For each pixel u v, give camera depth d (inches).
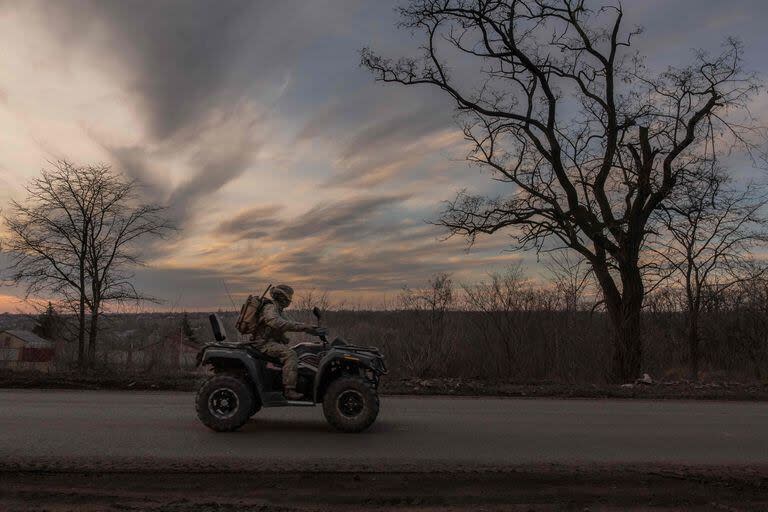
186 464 246.5
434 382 585.3
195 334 649.0
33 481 223.3
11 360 687.1
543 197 791.1
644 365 829.2
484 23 818.2
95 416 354.3
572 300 770.2
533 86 840.3
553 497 220.1
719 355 898.7
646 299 847.7
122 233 772.0
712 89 770.2
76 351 679.7
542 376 714.2
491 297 751.1
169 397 450.3
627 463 263.9
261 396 319.0
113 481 225.1
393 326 712.4
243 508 201.3
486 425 352.2
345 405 318.3
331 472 240.7
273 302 333.1
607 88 817.5
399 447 285.9
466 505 210.5
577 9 819.4
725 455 282.7
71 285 755.4
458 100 832.9
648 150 788.0
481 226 804.0
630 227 787.4
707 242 805.2
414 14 808.3
